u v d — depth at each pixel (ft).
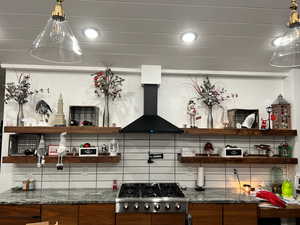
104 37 8.45
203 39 8.60
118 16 7.45
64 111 10.59
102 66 10.55
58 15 3.92
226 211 8.54
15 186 10.07
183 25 7.86
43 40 4.04
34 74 10.61
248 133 10.08
